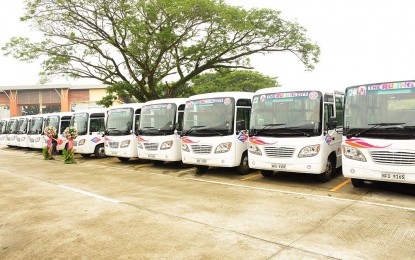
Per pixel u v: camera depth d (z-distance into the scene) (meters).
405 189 8.74
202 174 11.83
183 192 8.91
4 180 11.27
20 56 22.97
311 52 23.78
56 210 7.30
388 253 4.73
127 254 4.86
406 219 6.24
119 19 21.17
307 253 4.77
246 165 11.48
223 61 24.88
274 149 9.39
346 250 4.86
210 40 23.45
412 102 7.40
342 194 8.33
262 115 9.77
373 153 7.73
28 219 6.68
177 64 24.08
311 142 8.92
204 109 11.20
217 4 20.36
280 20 23.00
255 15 22.36
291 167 9.16
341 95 10.73
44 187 9.90
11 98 47.09
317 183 9.75
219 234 5.60
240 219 6.40
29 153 22.23
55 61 23.94
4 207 7.65
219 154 10.68
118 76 25.50
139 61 22.73
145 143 13.10
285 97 9.47
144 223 6.26
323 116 9.05
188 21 20.52
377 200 7.68
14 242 5.46
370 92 7.98
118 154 14.69
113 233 5.76
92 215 6.86
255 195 8.40
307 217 6.46
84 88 46.53
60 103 47.50
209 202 7.75
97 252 4.97
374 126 7.79
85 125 17.30
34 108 55.09
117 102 40.06
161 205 7.54
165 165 14.49
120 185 10.06
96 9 21.16
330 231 5.66
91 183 10.47
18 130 24.81
